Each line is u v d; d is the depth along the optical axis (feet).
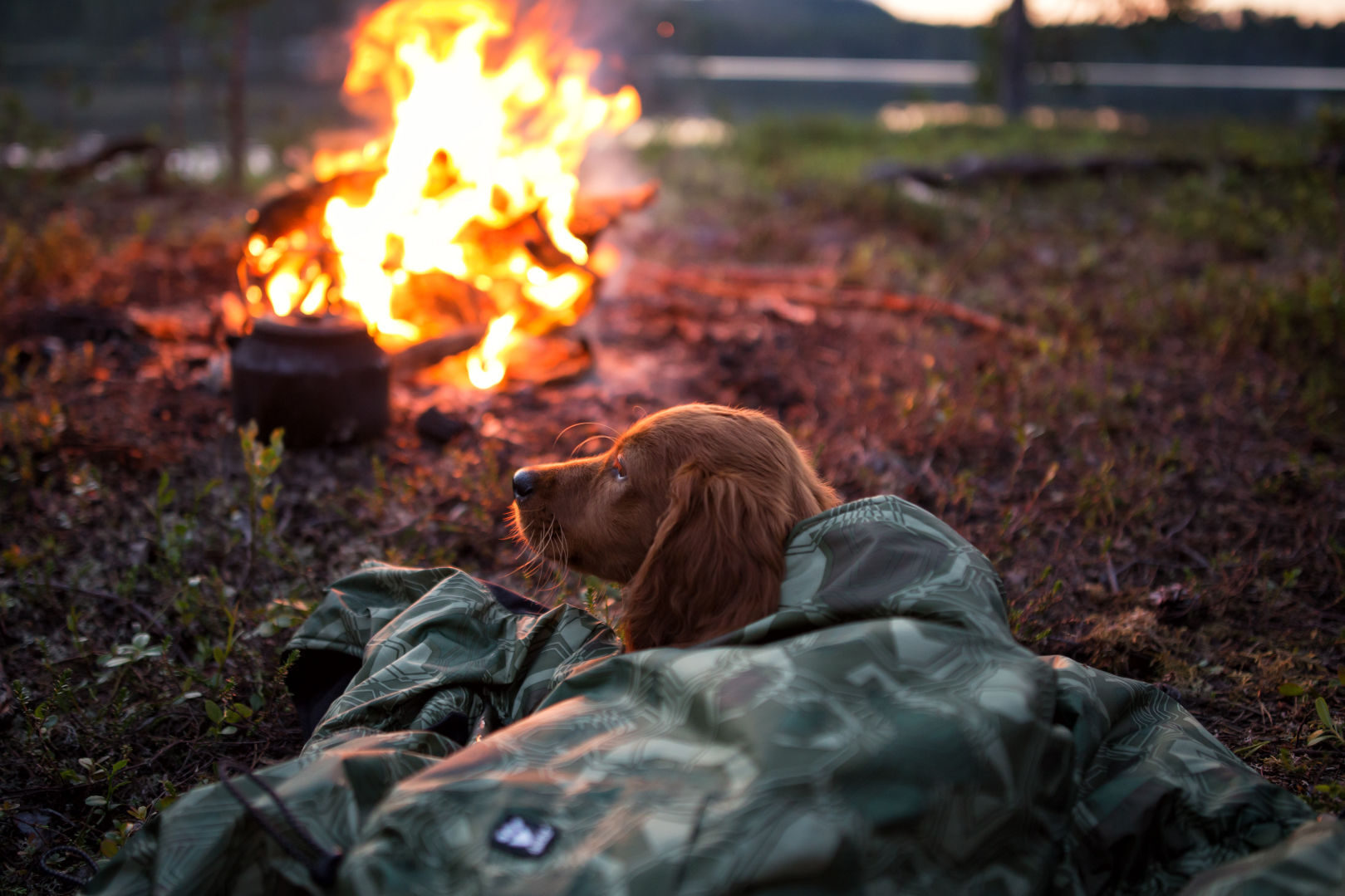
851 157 48.75
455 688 8.56
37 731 9.28
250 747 9.82
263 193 35.88
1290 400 18.24
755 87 130.72
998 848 5.85
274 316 15.57
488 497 13.93
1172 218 33.78
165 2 110.63
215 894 6.15
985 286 26.63
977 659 6.39
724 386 18.76
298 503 14.01
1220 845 6.66
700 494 7.52
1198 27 185.37
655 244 30.91
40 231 26.78
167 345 19.85
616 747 6.09
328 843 6.18
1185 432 17.08
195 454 15.17
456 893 5.42
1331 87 135.33
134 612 11.59
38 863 8.20
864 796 5.57
